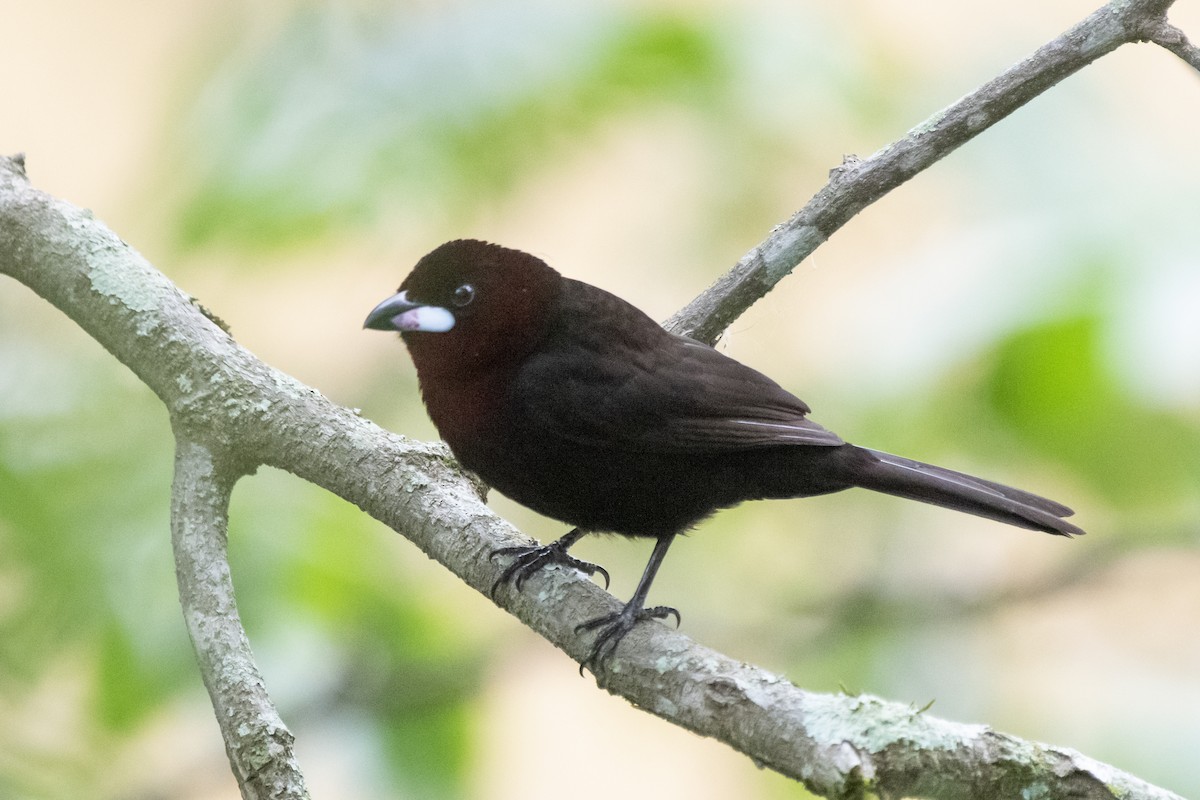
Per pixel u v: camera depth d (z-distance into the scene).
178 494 8.03
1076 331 9.80
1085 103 11.17
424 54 10.63
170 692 8.84
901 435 10.63
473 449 8.47
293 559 9.57
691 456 8.39
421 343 8.46
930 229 12.16
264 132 10.53
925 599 12.07
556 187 11.62
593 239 12.02
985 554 12.47
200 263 10.91
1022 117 11.02
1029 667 11.77
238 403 8.16
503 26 10.69
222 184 10.46
